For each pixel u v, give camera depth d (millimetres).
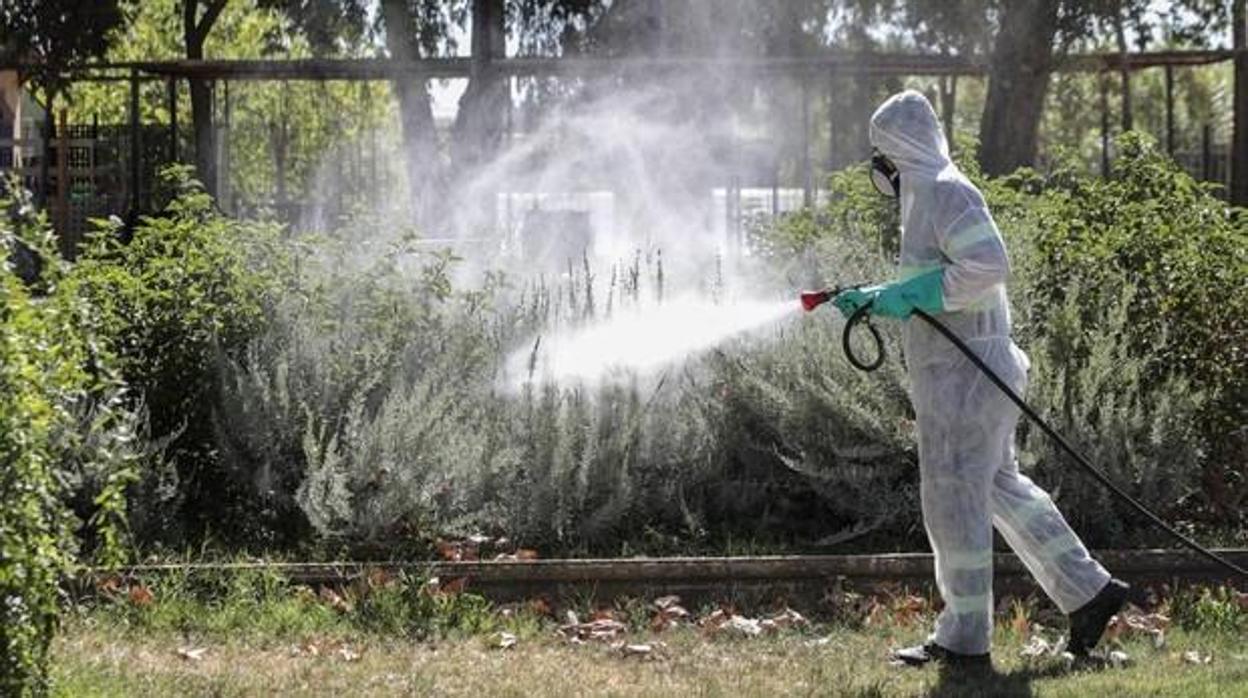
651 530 13102
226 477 13516
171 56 59031
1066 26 35438
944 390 10047
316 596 11719
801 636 11227
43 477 7609
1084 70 37969
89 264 13672
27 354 7766
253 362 13289
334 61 38219
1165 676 9898
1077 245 14703
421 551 12594
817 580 12031
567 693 9586
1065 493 13141
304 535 12992
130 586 11586
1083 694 9398
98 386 8477
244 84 57750
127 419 12320
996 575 12109
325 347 13602
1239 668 10172
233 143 57719
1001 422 10133
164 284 14039
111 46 44312
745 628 11211
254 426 13156
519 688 9680
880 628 11336
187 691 9367
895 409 13383
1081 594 10414
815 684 9859
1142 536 13172
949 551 10172
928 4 36188
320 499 12547
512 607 11648
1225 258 14461
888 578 12078
